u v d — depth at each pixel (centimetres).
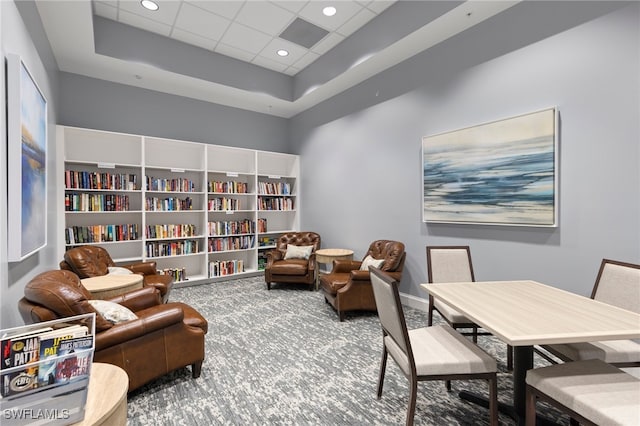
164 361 199
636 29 216
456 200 328
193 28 401
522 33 277
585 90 240
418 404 189
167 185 470
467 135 317
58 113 394
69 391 99
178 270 476
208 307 381
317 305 391
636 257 220
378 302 181
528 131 270
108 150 444
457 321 221
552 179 257
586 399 118
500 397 195
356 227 470
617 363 164
